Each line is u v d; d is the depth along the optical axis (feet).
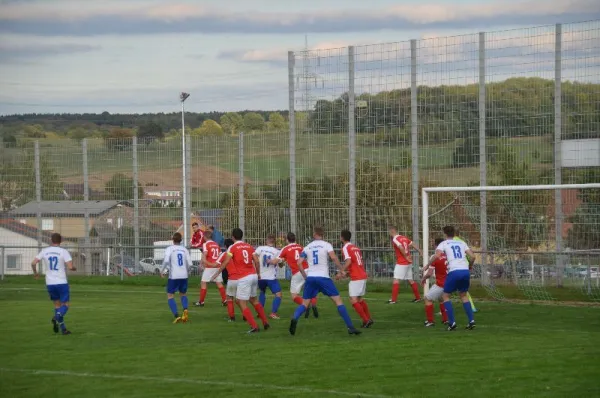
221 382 62.80
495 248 122.42
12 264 162.30
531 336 82.38
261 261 100.12
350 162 135.95
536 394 57.41
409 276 115.14
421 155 130.31
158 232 154.10
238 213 145.79
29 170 163.32
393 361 69.82
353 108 135.85
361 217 134.51
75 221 160.15
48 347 79.46
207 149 149.07
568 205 117.60
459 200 125.90
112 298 126.00
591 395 57.00
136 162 155.94
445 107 128.67
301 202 140.15
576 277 114.52
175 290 98.02
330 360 70.64
